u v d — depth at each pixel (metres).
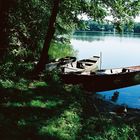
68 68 20.59
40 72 16.36
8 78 13.58
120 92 17.94
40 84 14.16
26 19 20.67
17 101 10.88
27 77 15.40
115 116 11.88
